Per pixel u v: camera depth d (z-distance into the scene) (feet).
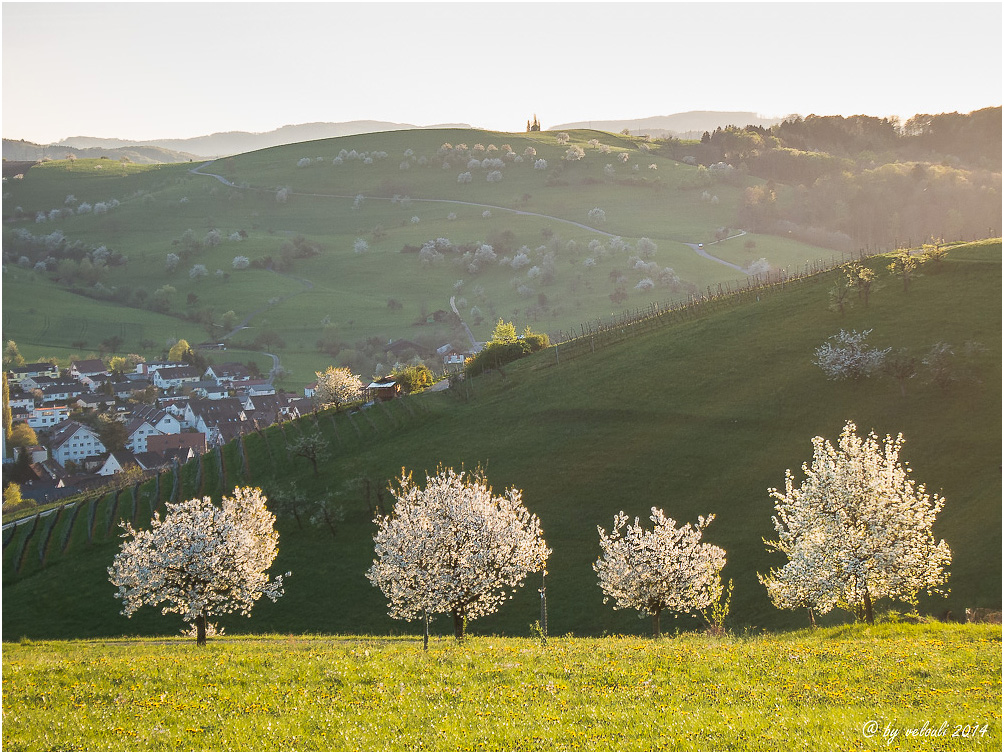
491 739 68.49
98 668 94.63
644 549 149.89
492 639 128.47
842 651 93.86
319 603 228.63
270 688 84.74
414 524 136.15
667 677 85.66
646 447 278.46
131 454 629.10
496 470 284.61
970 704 72.69
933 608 176.65
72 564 271.49
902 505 132.26
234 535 149.07
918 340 293.43
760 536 223.51
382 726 72.64
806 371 296.92
